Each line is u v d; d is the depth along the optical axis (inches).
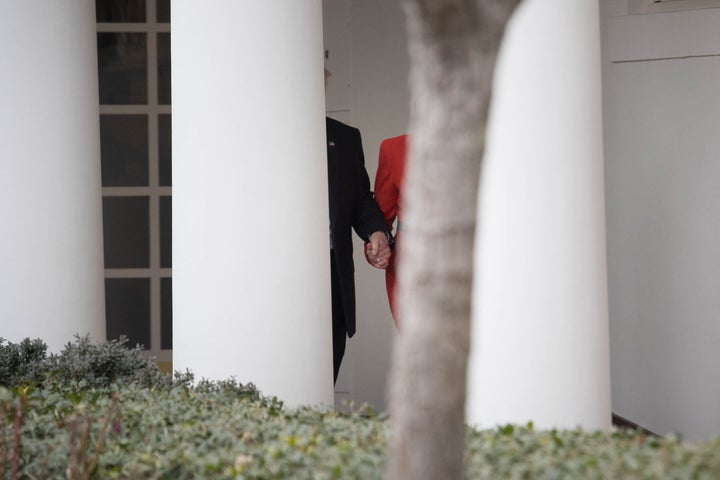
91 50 865.5
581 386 600.1
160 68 1257.4
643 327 935.7
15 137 829.2
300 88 685.3
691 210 889.5
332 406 575.2
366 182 837.2
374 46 1081.4
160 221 1261.1
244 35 676.1
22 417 530.6
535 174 592.4
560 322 595.8
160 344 1261.1
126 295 1261.1
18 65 830.5
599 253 607.5
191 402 575.5
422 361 322.0
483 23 312.2
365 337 1098.1
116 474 470.9
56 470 491.2
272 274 677.3
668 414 914.7
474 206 318.3
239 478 429.4
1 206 828.6
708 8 878.4
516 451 423.8
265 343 677.9
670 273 908.0
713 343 878.4
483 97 314.5
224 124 674.8
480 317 601.0
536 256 593.0
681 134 893.8
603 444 440.5
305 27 688.4
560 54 595.8
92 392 600.4
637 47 920.3
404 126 1070.4
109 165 1261.1
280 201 678.5
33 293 832.3
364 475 407.8
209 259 676.7
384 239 809.5
